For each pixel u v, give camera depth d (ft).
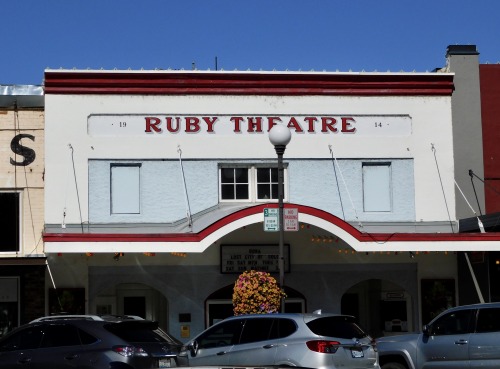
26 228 78.13
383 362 58.44
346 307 86.58
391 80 82.07
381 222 81.00
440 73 82.58
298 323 52.60
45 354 51.75
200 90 79.97
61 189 77.82
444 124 82.53
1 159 78.43
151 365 51.24
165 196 79.15
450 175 82.28
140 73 79.30
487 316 54.13
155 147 79.36
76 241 70.44
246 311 67.26
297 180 80.59
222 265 78.89
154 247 71.10
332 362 50.96
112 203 78.74
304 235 80.38
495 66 84.74
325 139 81.10
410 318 83.10
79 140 78.48
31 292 76.13
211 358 54.44
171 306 78.33
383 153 81.61
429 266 82.23
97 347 51.01
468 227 79.87
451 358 54.85
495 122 83.92
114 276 77.82
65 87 78.54
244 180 80.69
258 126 80.53
